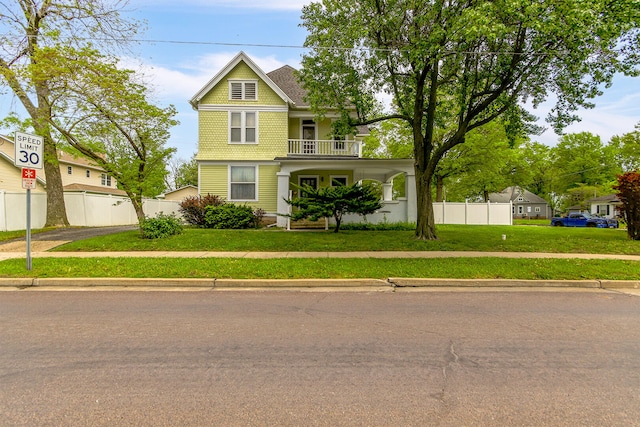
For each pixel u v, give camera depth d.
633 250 11.81
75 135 13.45
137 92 13.20
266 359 4.06
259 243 12.30
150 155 14.10
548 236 15.12
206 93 19.88
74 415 2.93
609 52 10.76
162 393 3.29
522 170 44.12
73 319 5.51
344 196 14.43
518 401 3.20
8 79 13.19
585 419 2.93
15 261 9.25
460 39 10.50
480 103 13.00
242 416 2.93
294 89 22.16
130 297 6.96
